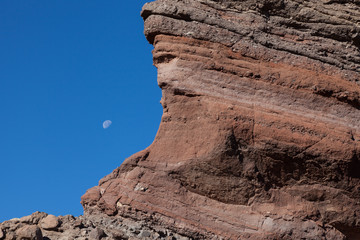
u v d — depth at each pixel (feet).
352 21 75.05
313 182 67.51
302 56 71.92
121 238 64.34
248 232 65.10
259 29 72.02
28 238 61.36
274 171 67.00
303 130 67.77
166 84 68.95
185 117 68.03
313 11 74.18
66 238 63.62
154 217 65.57
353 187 67.72
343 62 73.36
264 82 69.26
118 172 68.59
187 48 69.82
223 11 72.43
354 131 69.41
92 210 67.77
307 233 65.41
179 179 66.74
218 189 66.28
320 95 70.03
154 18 71.20
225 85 68.64
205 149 66.44
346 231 67.21
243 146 66.64
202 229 65.36
